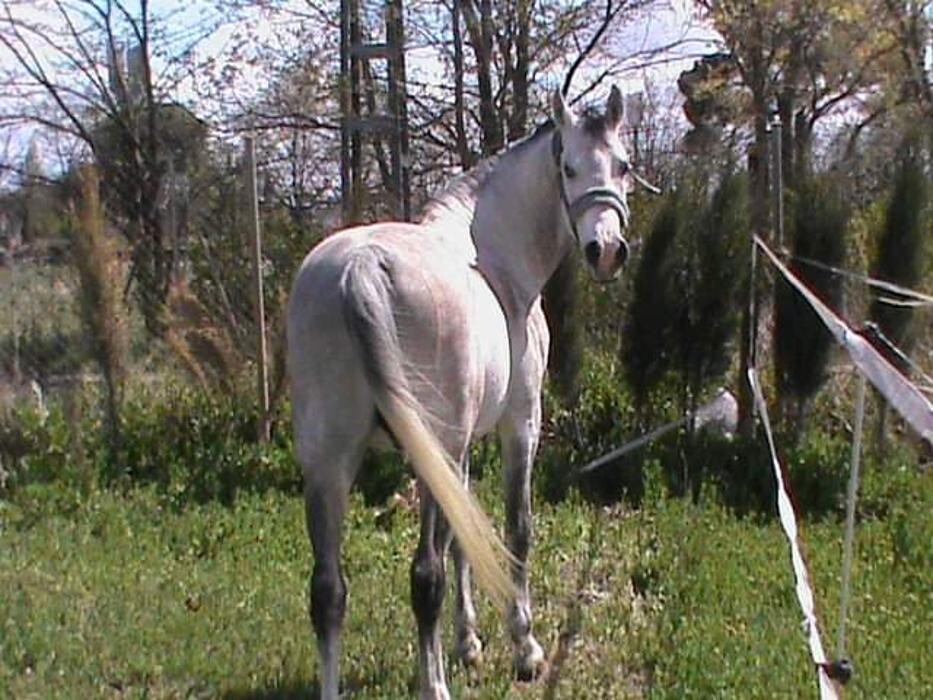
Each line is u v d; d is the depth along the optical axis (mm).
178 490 9320
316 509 4734
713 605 6844
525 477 6086
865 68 21672
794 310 9617
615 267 5668
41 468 9508
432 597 5023
